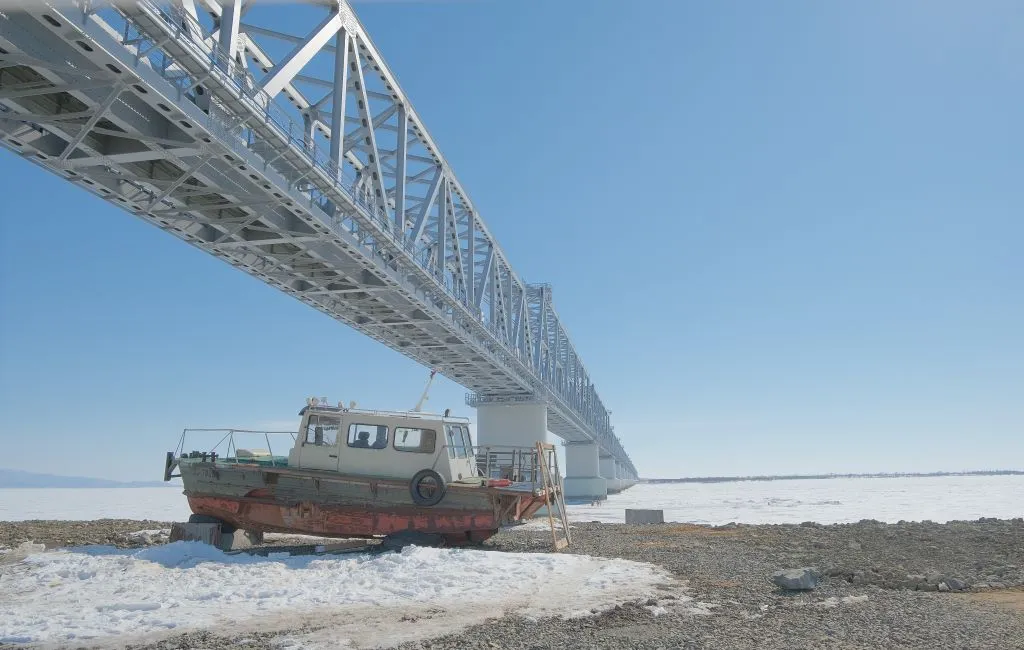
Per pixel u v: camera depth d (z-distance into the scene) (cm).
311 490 1658
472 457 1842
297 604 977
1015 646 783
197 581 1126
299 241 2755
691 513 5838
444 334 4822
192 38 1631
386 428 1686
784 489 19450
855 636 824
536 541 1878
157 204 2434
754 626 872
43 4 1297
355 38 2627
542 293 7669
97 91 1695
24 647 775
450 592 1059
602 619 891
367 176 2947
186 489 1730
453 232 4166
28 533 2133
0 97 1622
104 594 1036
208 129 1811
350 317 4206
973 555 1703
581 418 9775
